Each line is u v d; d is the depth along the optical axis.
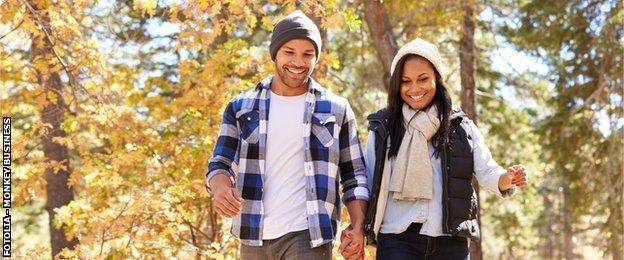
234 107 3.93
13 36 6.46
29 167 7.46
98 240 7.02
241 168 3.80
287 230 3.70
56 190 10.27
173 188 6.94
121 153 7.26
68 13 6.57
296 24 3.78
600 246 14.69
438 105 3.95
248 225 3.75
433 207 3.84
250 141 3.80
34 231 16.44
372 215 3.89
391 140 3.95
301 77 3.80
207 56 8.65
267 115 3.82
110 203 8.06
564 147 15.45
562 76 15.34
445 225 3.79
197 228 8.20
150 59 11.91
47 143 10.25
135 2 6.35
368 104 12.80
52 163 7.51
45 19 6.87
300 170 3.77
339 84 12.65
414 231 3.84
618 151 13.95
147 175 7.57
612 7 13.56
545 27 14.96
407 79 3.94
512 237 18.11
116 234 7.00
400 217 3.88
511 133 16.31
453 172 3.86
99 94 7.07
